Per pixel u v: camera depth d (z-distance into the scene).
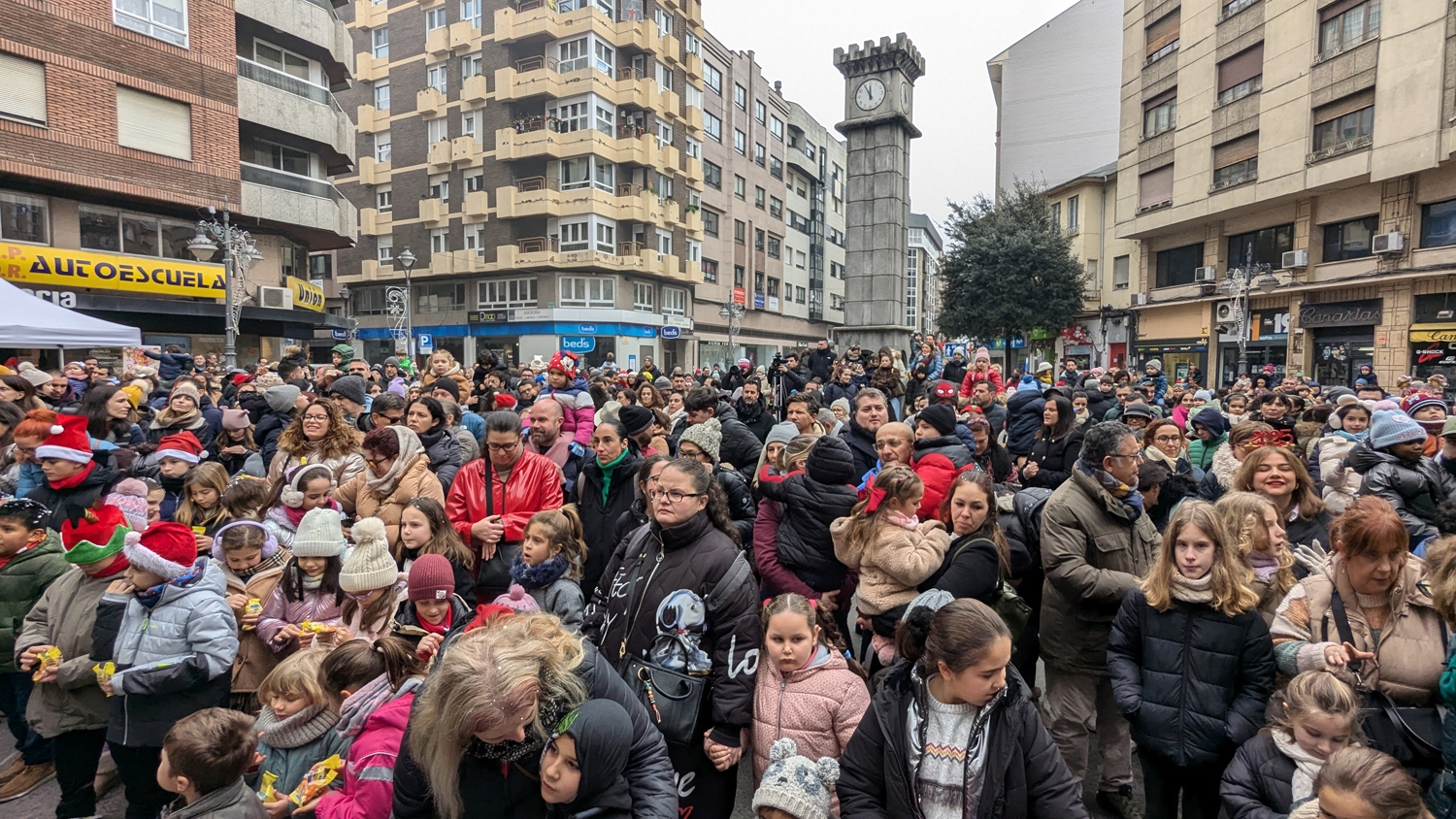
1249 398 9.28
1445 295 17.81
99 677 2.96
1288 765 2.39
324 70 22.56
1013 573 3.81
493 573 4.11
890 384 10.38
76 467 4.38
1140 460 3.75
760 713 2.73
